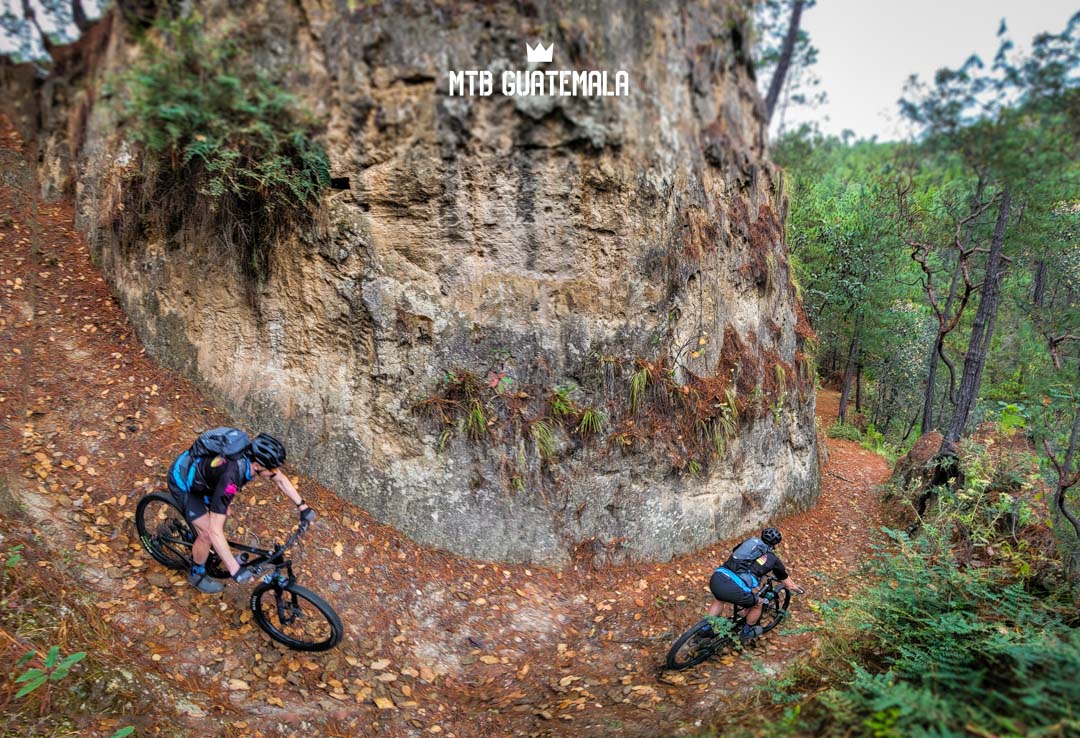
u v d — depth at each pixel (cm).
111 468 474
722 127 679
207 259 562
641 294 615
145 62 378
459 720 407
